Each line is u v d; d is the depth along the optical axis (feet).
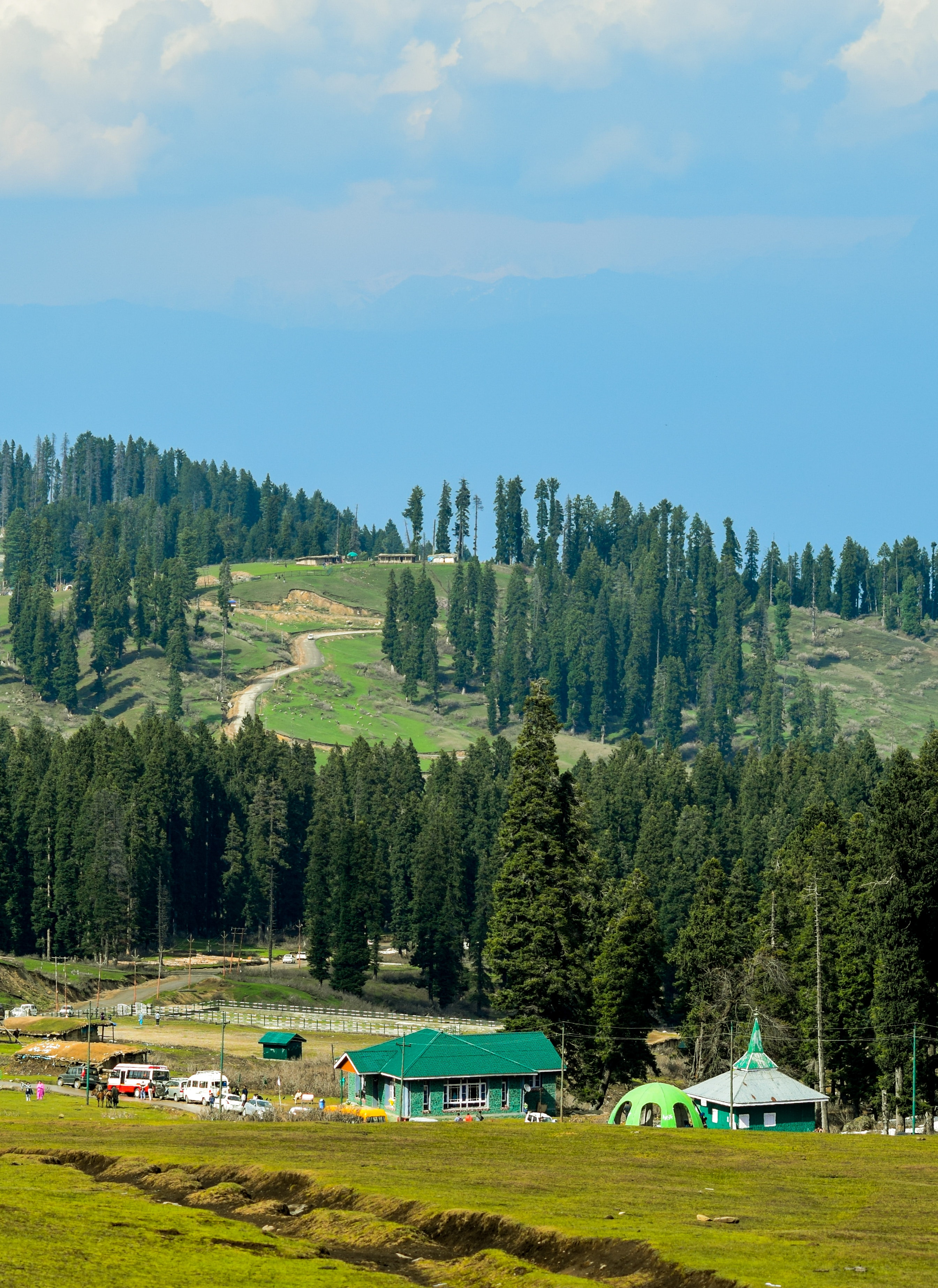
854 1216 375.25
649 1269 318.86
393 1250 352.08
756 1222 366.84
